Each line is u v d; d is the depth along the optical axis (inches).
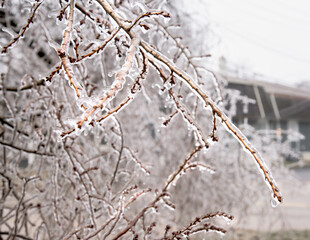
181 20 144.3
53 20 124.9
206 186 178.1
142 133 156.7
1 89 101.1
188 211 168.2
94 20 60.3
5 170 94.5
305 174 619.2
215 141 46.6
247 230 247.3
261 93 932.0
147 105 154.3
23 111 90.6
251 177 193.2
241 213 188.1
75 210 89.3
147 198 135.3
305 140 986.7
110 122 105.8
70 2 46.5
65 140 84.3
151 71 149.5
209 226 60.6
